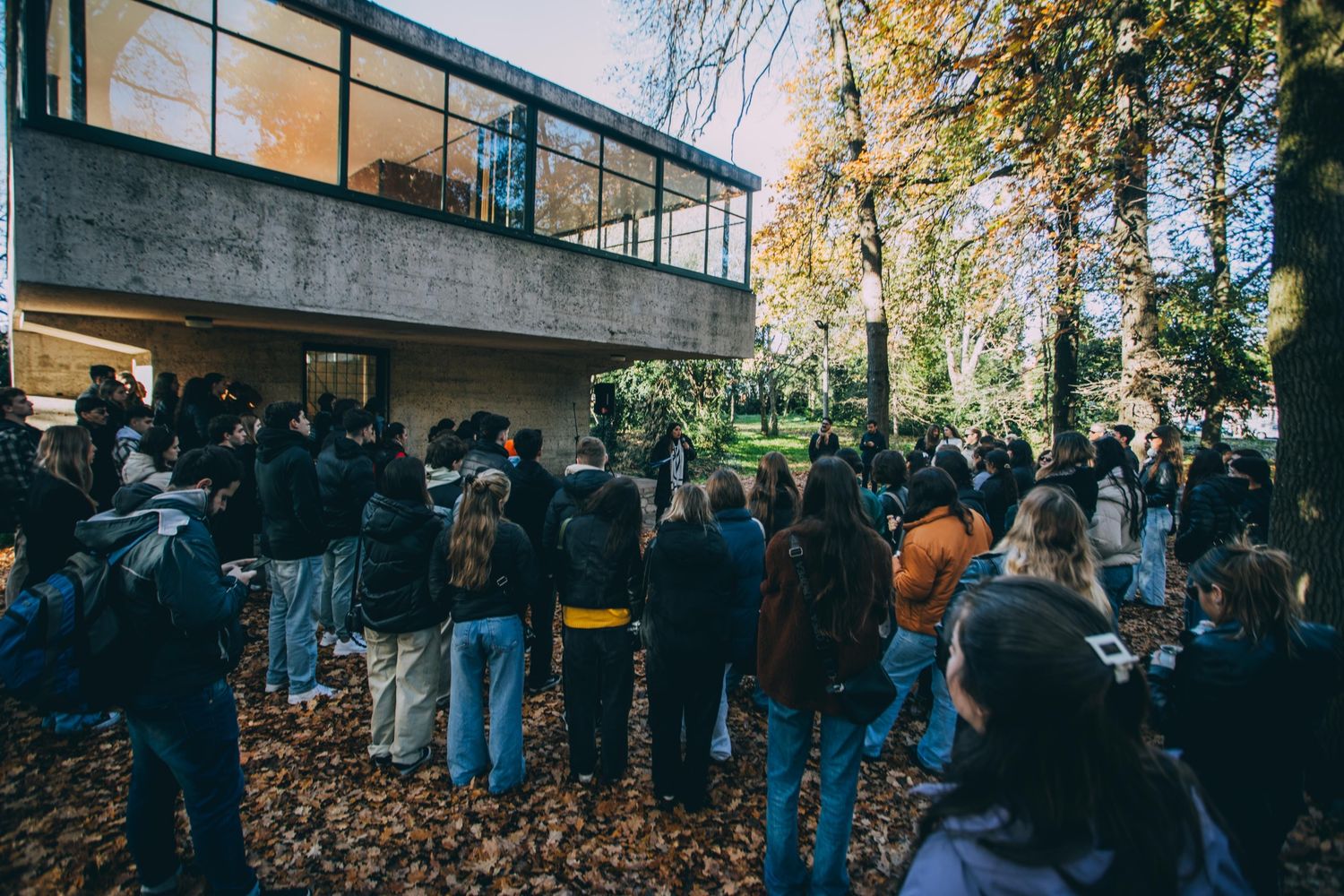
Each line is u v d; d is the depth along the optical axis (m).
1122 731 0.93
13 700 4.23
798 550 2.63
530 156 8.34
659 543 3.25
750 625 3.63
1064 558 2.58
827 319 21.05
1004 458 5.33
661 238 10.08
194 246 5.68
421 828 3.24
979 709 1.03
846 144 11.76
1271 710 1.99
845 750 2.67
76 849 2.99
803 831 3.34
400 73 7.09
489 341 9.50
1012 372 21.19
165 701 2.35
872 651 2.63
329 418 6.41
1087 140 8.01
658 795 3.46
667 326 10.05
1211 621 2.21
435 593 3.50
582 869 3.02
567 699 3.61
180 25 5.64
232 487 2.76
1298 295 3.41
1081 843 0.87
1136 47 7.84
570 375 12.69
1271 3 7.08
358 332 8.46
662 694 3.33
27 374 8.60
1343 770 3.18
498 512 3.50
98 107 5.23
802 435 36.03
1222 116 7.61
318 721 4.20
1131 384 10.02
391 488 3.56
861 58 12.65
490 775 3.53
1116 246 9.29
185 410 6.47
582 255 8.82
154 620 2.33
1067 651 0.93
